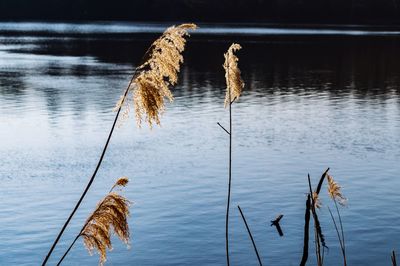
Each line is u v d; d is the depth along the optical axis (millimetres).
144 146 46906
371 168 41281
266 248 25844
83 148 46000
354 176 39125
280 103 72188
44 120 58188
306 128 56219
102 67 112562
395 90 85938
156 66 5590
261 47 156625
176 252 25375
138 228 28203
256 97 77125
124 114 5625
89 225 5676
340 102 73812
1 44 162375
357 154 45750
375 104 72188
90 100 71250
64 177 37656
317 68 115125
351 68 116000
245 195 34000
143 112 5598
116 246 25922
